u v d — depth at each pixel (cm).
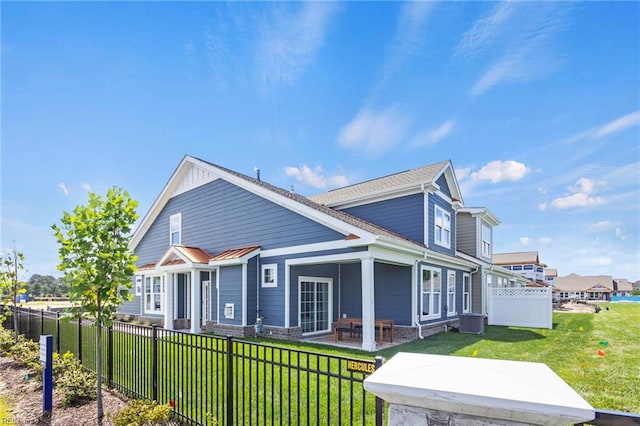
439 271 1445
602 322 1797
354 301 1365
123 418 423
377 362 255
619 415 159
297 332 1156
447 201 1647
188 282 1570
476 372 184
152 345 526
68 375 606
